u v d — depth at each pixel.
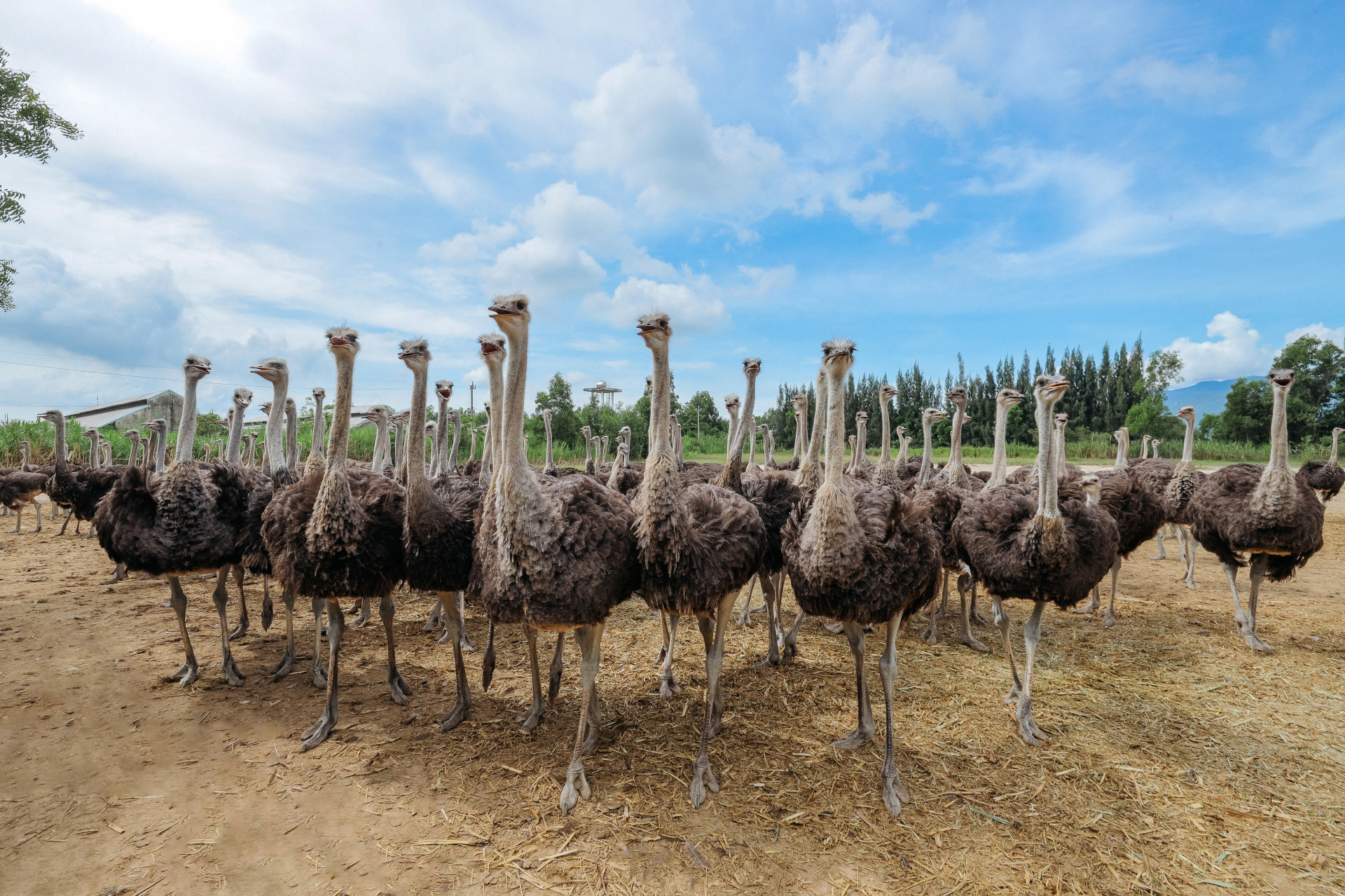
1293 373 6.02
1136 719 4.96
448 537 4.67
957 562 6.30
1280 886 3.26
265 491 5.56
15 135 13.12
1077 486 6.04
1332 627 7.17
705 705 5.18
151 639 6.74
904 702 5.29
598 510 4.07
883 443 9.15
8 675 5.74
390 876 3.30
